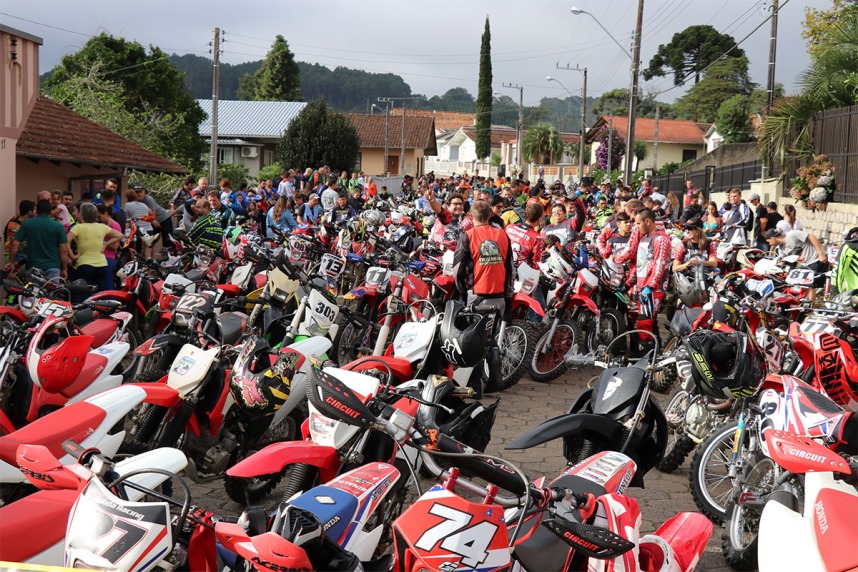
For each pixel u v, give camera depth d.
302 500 3.69
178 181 29.20
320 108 52.62
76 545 2.97
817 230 19.94
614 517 3.57
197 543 3.33
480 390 7.73
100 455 3.29
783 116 22.02
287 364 5.77
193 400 5.55
